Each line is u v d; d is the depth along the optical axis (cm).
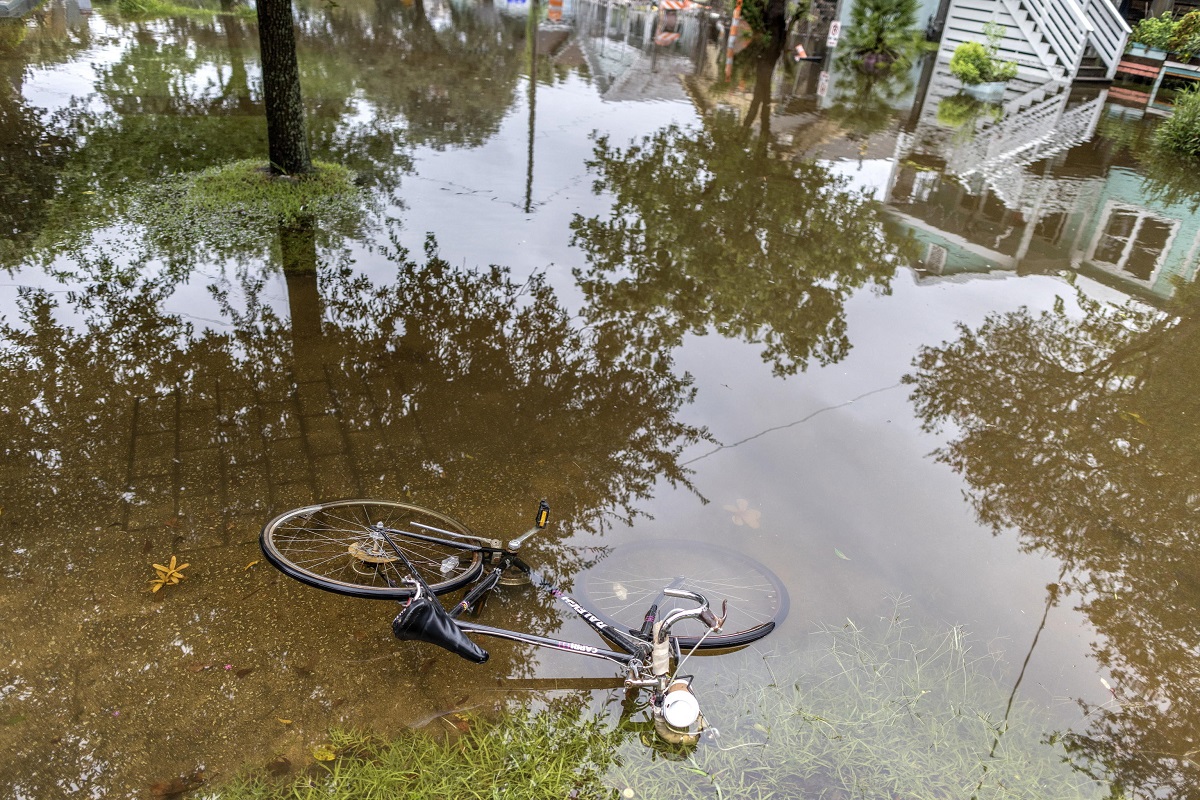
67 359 487
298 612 334
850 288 683
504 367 523
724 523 407
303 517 371
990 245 802
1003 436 500
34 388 457
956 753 300
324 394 477
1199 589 392
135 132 890
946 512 430
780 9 1947
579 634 338
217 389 472
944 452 480
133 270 601
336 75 1202
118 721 284
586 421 477
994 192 961
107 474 398
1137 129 1323
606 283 649
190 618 326
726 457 458
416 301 592
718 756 291
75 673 300
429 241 691
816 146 1082
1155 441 505
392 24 1652
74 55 1182
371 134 954
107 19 1440
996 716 316
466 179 845
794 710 311
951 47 1822
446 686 310
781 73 1562
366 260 648
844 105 1335
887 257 751
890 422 504
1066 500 447
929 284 703
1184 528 432
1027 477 463
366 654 320
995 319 649
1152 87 1655
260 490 397
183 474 403
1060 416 525
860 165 1017
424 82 1220
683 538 393
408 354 527
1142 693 334
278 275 612
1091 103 1504
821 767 290
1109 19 1653
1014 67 1630
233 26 1500
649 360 548
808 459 463
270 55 736
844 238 784
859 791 283
